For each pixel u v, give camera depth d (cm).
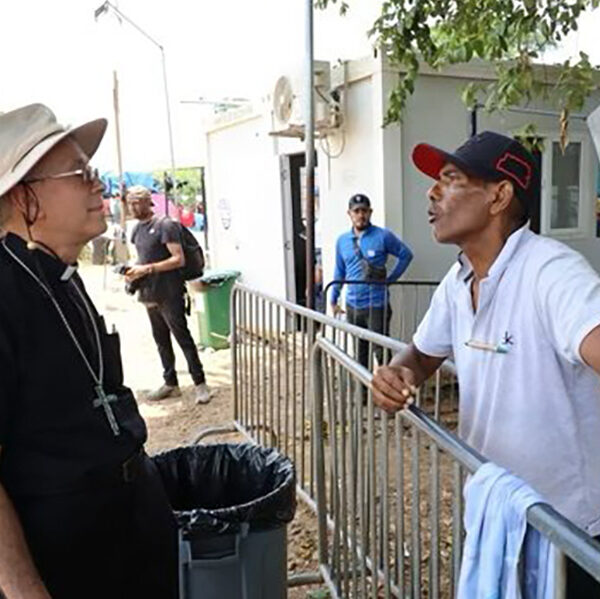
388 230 568
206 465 247
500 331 144
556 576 108
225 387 616
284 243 804
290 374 390
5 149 131
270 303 402
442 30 445
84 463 137
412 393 172
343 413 254
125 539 152
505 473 124
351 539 253
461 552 155
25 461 131
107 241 1328
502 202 146
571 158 677
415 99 602
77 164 138
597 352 122
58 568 136
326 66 615
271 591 215
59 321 134
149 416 542
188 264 557
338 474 268
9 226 137
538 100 647
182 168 1559
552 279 133
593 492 145
